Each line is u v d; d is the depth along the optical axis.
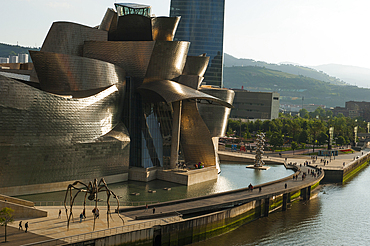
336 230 53.16
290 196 66.81
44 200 49.00
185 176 63.69
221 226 49.00
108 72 61.78
